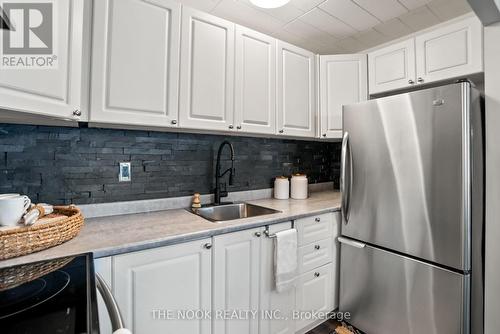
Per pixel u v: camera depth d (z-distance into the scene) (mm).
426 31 2107
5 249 814
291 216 1567
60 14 982
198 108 1514
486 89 1346
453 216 1276
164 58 1387
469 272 1257
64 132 1377
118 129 1542
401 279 1495
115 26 1240
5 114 947
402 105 1471
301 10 1839
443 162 1308
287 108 1993
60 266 797
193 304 1194
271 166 2338
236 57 1684
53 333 476
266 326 1480
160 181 1700
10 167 1239
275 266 1487
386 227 1563
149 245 1060
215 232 1247
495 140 1310
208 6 1783
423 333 1397
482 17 1284
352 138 1740
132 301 1032
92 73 1191
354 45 2418
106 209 1496
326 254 1814
